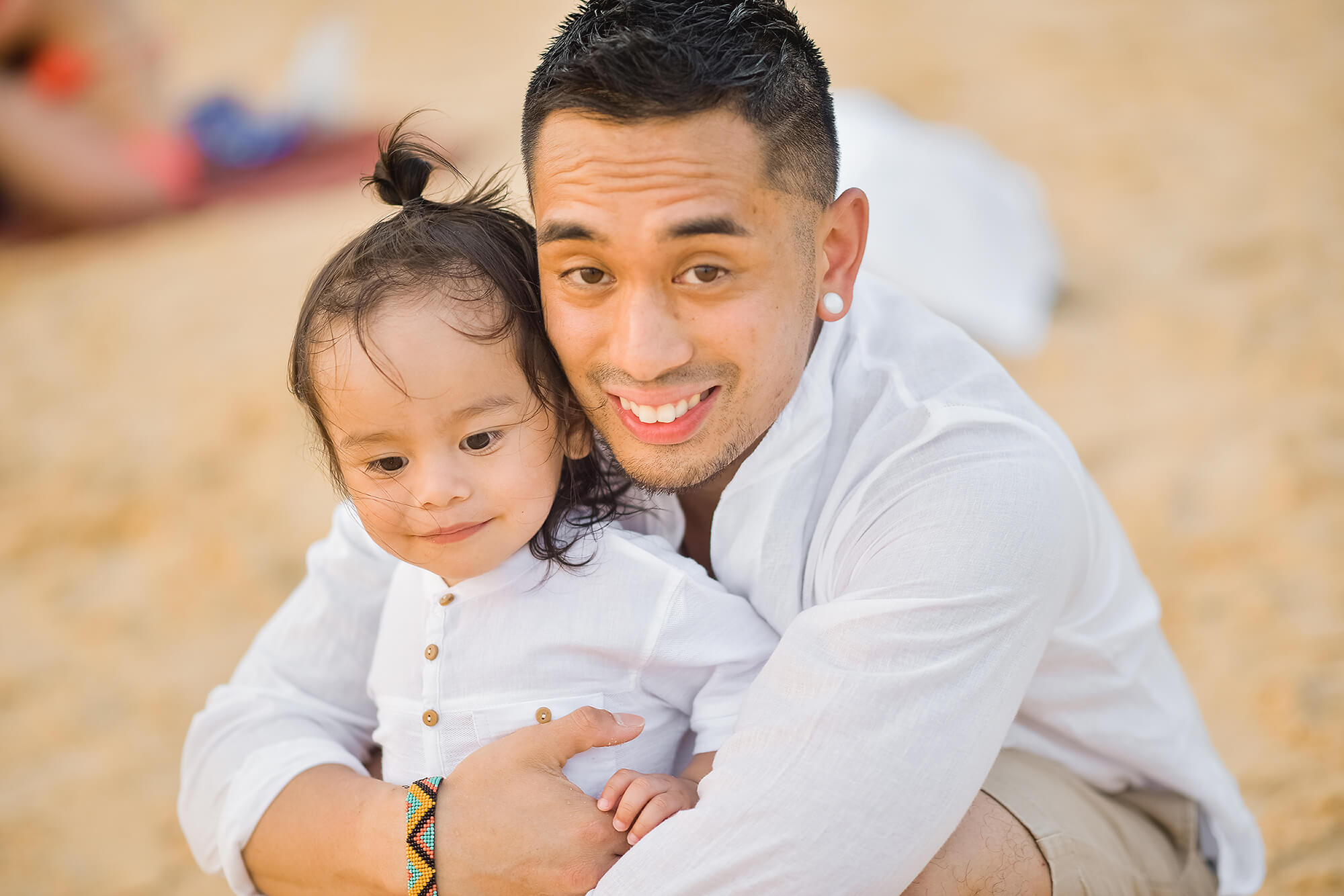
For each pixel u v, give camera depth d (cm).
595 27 167
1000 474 174
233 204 790
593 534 201
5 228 781
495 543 193
